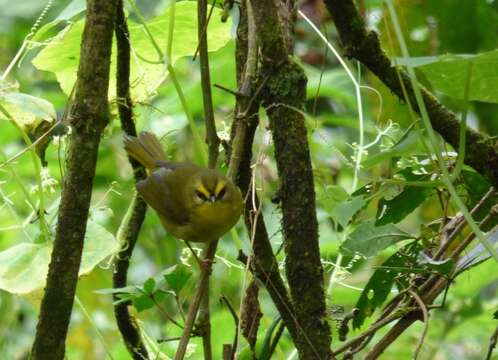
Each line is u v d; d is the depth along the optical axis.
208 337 7.74
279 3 7.82
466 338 13.18
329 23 15.41
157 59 10.08
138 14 8.52
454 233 8.29
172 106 13.80
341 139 14.84
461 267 7.89
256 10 7.32
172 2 8.29
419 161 9.20
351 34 7.82
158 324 12.09
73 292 7.04
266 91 7.40
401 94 8.05
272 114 7.37
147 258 14.41
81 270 8.39
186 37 9.94
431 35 13.15
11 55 16.69
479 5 12.95
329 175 11.73
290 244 7.29
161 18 9.61
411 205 8.62
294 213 7.27
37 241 8.70
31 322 14.44
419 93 7.12
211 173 8.70
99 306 14.13
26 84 16.05
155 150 9.52
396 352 12.71
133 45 9.91
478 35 13.09
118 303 7.82
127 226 9.20
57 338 7.08
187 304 12.18
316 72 14.66
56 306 7.03
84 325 13.95
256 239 7.89
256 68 7.68
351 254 8.29
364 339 8.02
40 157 9.33
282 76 7.32
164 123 13.92
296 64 7.35
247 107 7.58
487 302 13.23
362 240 8.27
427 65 7.66
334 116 14.99
